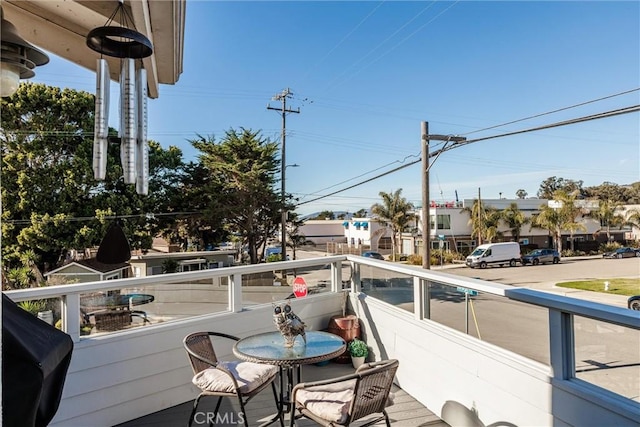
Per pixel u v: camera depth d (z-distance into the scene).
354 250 35.00
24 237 15.03
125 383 2.87
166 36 1.83
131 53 1.56
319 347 2.63
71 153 16.75
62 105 16.11
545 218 29.86
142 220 17.83
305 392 2.35
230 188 19.91
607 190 45.62
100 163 1.49
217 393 2.48
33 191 15.48
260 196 19.95
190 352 2.56
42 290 2.48
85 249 16.27
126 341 2.88
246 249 22.02
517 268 25.38
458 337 2.69
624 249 29.97
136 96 1.58
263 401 3.26
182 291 3.26
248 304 3.81
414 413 2.96
